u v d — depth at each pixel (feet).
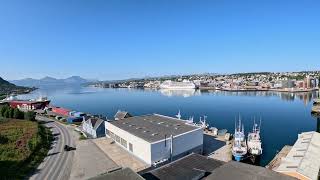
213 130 250.37
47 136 232.53
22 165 153.69
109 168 153.07
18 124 268.62
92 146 201.46
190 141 177.88
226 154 182.91
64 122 319.88
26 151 172.76
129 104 606.55
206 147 200.13
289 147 202.69
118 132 200.34
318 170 129.90
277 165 161.17
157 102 627.46
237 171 96.27
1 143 188.44
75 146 203.10
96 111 506.48
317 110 411.34
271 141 245.04
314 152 152.66
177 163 126.21
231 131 295.28
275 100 615.98
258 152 183.21
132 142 176.04
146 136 170.40
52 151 190.70
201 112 444.55
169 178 110.52
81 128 271.90
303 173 122.62
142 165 157.79
